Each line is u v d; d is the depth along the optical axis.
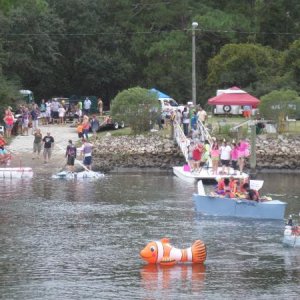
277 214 58.72
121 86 139.12
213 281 42.88
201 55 141.00
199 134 90.25
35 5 132.75
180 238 52.31
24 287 41.69
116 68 136.75
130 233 53.56
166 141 92.19
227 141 87.44
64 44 136.88
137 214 60.00
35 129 94.44
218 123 98.00
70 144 79.75
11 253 48.19
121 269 45.03
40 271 44.50
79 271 44.56
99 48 138.88
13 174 78.25
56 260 46.69
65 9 137.75
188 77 137.50
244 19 141.88
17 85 121.12
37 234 53.00
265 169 91.12
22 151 89.38
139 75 140.25
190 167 81.44
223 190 61.41
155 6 140.75
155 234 53.31
